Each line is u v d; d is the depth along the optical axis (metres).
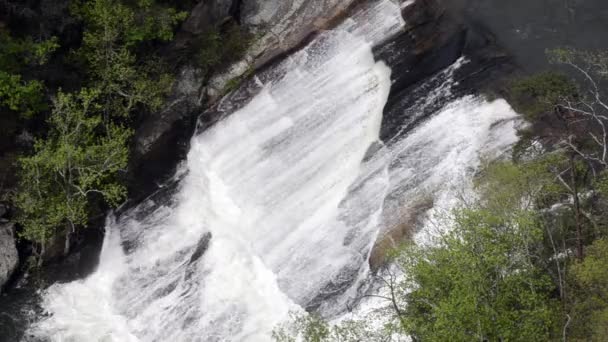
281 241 43.31
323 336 35.81
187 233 44.19
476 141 42.78
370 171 43.66
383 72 45.06
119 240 44.59
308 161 44.66
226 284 42.47
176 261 43.62
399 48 44.88
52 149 44.09
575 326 33.72
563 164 39.84
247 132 45.41
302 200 44.00
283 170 44.75
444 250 34.28
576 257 36.31
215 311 41.91
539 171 37.94
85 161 42.81
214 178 45.31
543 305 33.16
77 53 44.44
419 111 44.25
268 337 40.78
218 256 43.25
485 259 32.75
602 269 33.91
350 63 45.38
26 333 41.72
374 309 38.34
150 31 44.53
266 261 43.00
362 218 42.53
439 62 45.00
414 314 34.84
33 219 43.12
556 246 37.28
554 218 38.00
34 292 43.00
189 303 42.38
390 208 42.22
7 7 43.66
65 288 43.28
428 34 44.94
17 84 42.50
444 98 44.25
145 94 44.41
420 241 39.97
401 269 37.84
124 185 45.09
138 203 45.19
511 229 34.47
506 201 36.88
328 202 43.66
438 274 33.75
